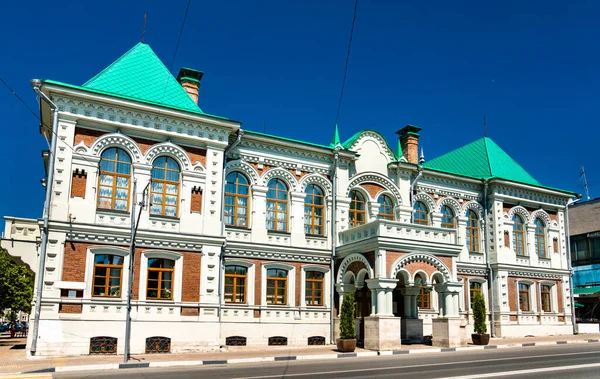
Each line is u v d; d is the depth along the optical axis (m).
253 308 28.36
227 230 28.62
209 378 15.77
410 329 29.91
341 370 17.62
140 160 25.62
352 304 26.33
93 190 24.36
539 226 40.84
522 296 38.47
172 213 26.25
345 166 32.81
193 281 25.72
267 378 15.59
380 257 27.03
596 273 55.09
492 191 38.44
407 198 34.72
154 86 27.34
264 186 30.20
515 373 16.31
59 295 22.83
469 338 35.75
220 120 27.30
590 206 57.34
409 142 38.06
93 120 24.67
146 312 24.41
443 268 28.83
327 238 31.52
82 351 22.80
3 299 41.84
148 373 17.52
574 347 28.61
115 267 24.42
